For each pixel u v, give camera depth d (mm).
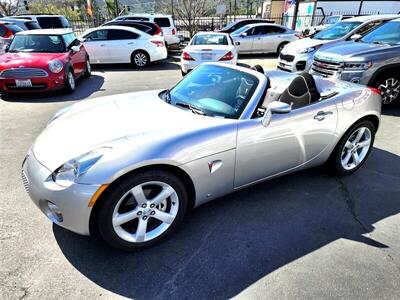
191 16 21234
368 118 3510
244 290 2062
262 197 3107
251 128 2605
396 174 3619
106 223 2156
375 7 20562
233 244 2479
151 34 12570
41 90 6883
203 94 3004
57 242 2441
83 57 8938
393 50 5625
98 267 2223
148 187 2297
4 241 2436
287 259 2332
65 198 2068
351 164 3557
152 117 2625
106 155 2121
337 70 5801
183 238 2531
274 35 13828
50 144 2406
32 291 2014
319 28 15344
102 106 3020
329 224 2736
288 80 4016
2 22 10641
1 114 5797
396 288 2088
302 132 2932
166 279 2145
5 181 3326
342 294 2035
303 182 3406
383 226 2721
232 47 8867
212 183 2555
